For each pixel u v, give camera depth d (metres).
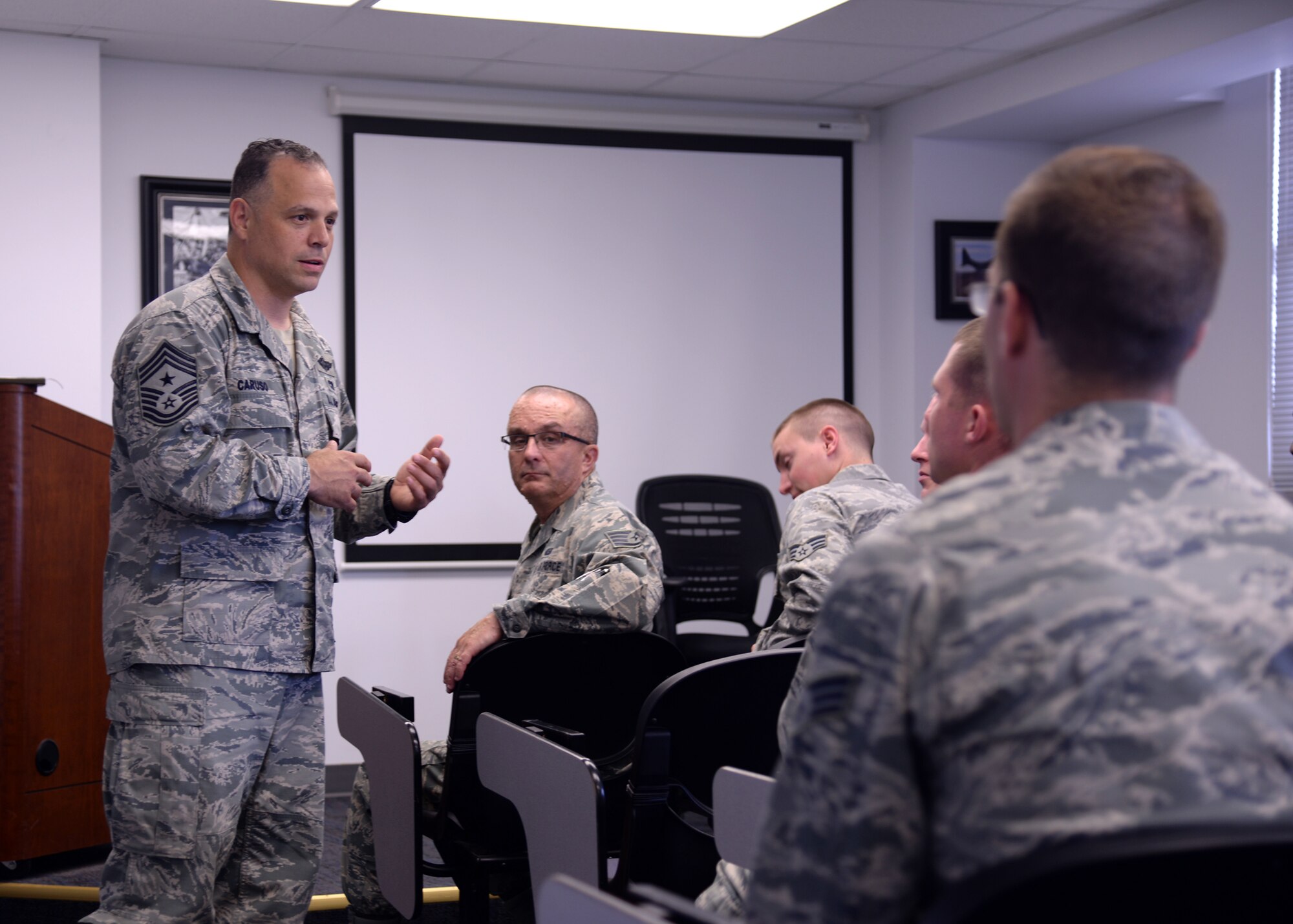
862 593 0.74
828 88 5.39
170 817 1.99
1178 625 0.70
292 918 2.18
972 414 1.40
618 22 4.49
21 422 3.50
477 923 2.26
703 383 5.56
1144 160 0.79
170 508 1.99
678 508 5.12
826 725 0.74
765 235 5.64
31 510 3.53
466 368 5.26
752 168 5.62
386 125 5.14
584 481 2.75
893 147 5.71
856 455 2.79
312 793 2.21
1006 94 5.06
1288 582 0.73
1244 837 0.62
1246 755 0.68
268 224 2.14
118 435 2.06
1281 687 0.70
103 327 4.80
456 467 5.23
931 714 0.71
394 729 2.07
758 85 5.34
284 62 4.91
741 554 5.11
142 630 2.02
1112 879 0.63
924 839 0.72
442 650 5.20
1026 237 0.80
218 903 2.17
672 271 5.52
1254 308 4.85
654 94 5.48
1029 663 0.69
